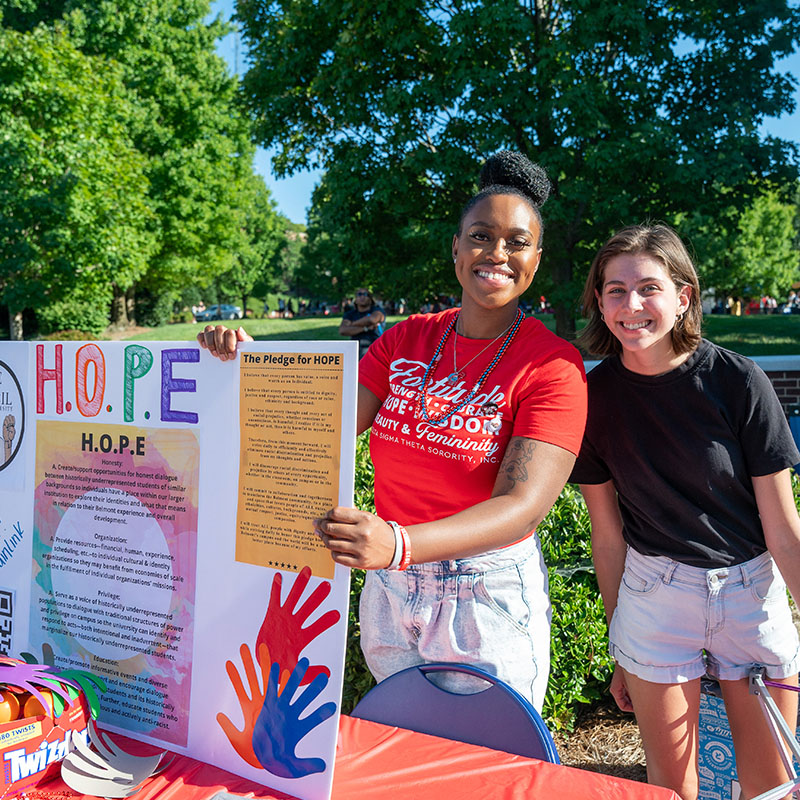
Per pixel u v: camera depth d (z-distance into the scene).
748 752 1.89
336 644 1.24
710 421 1.71
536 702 1.70
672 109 11.44
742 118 10.38
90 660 1.50
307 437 1.27
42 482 1.57
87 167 15.20
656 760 1.91
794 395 6.74
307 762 1.24
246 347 1.33
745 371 1.68
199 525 1.38
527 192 1.74
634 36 10.16
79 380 1.51
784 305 45.56
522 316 1.68
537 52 10.22
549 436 1.48
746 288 38.56
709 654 1.91
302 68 11.97
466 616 1.61
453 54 9.99
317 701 1.25
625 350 1.75
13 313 16.47
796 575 1.72
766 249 36.69
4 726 1.17
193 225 23.73
